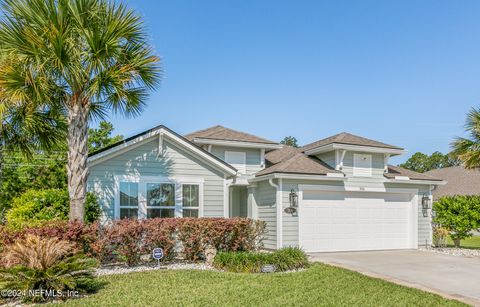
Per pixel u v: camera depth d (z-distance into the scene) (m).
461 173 34.88
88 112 11.73
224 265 11.52
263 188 17.47
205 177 15.87
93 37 10.80
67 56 10.74
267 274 10.78
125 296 8.16
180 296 8.22
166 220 12.23
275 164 19.34
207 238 12.55
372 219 17.86
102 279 9.62
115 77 11.23
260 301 8.00
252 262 11.34
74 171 11.30
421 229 18.70
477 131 17.03
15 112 12.43
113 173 14.45
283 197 16.30
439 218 18.92
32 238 8.64
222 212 16.02
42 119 12.92
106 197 14.23
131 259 11.46
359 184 17.72
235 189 20.08
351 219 17.45
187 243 12.40
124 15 11.43
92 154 14.02
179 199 15.33
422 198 18.89
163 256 11.91
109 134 27.42
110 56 11.29
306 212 16.66
